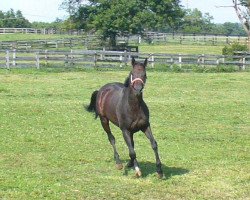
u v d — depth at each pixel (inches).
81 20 2333.9
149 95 1016.9
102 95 490.9
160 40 3154.5
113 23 2229.3
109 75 1337.4
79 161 513.7
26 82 1164.5
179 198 403.9
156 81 1242.0
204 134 667.4
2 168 479.8
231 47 2107.5
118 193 409.7
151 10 2335.1
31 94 983.6
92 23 2252.7
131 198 399.9
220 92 1091.9
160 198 402.6
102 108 486.3
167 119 770.8
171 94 1038.4
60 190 412.8
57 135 636.1
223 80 1299.2
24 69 1395.2
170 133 665.6
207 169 487.2
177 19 2411.4
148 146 589.3
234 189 427.8
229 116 807.7
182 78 1316.4
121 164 482.3
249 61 1635.1
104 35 2310.5
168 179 450.0
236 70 1568.7
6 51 1396.4
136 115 430.0
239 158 537.3
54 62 1620.3
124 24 2233.0
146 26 2314.2
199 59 1599.4
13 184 424.8
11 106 831.1
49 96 969.5
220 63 1590.8
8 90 1027.3
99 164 503.2
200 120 770.8
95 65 1487.5
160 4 2317.9
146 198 401.7
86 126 698.8
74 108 831.1
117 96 465.1
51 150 558.9
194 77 1347.2
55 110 808.3
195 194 413.1
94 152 553.9
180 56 1571.1
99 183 436.8
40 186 422.3
